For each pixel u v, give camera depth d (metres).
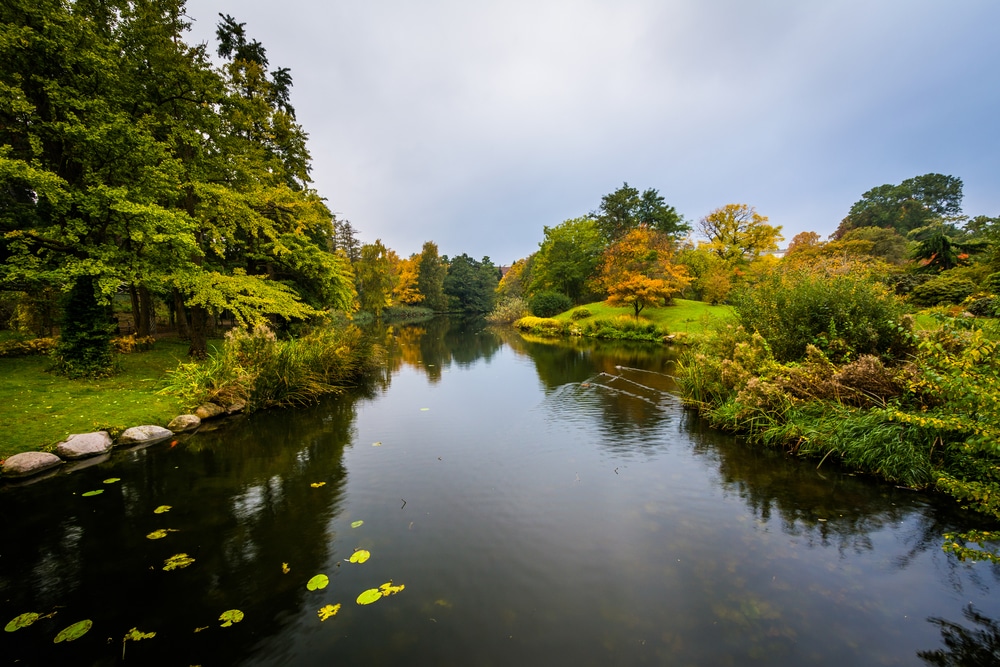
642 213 46.34
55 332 15.45
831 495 5.23
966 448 4.64
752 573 3.70
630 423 8.54
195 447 7.09
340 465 6.34
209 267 15.66
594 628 3.03
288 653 2.78
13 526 4.47
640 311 30.59
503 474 5.99
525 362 17.52
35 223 10.42
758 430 7.53
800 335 9.16
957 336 4.47
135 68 10.34
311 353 11.88
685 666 2.68
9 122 9.04
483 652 2.80
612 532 4.41
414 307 61.72
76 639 2.90
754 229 33.19
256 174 14.56
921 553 3.97
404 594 3.41
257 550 4.05
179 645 2.86
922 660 2.73
